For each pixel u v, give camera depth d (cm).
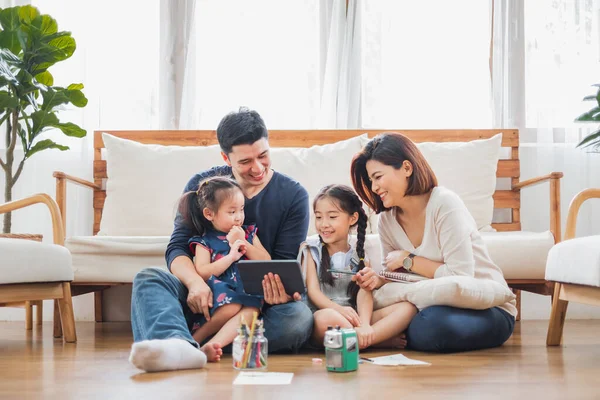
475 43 343
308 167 315
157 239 273
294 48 344
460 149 320
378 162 218
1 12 295
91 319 342
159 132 333
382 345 220
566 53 338
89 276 271
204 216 218
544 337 254
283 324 202
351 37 342
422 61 343
